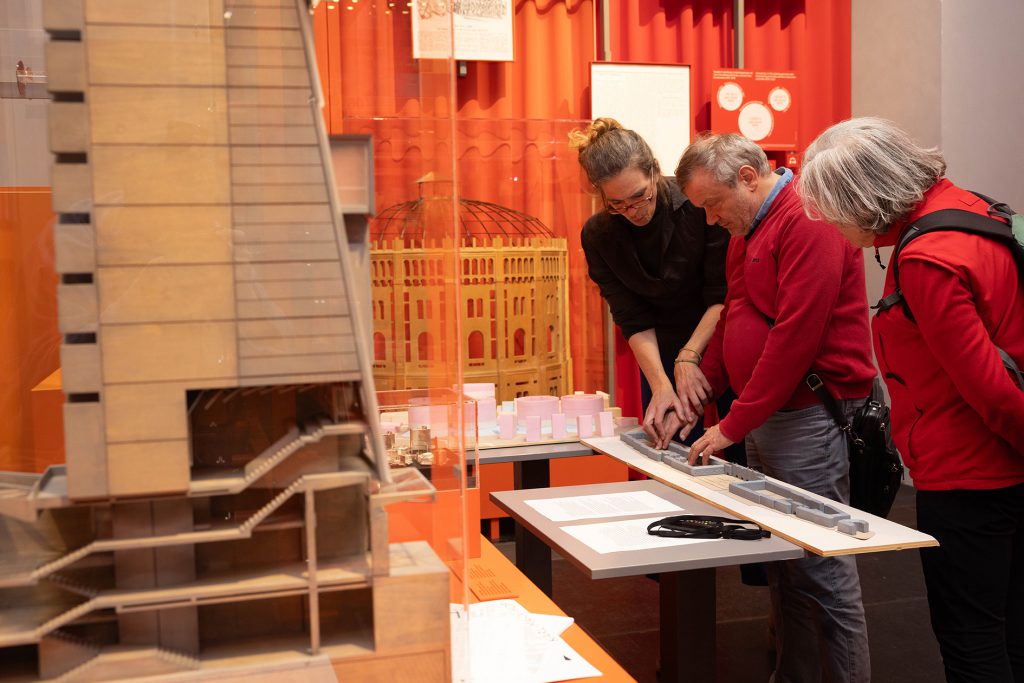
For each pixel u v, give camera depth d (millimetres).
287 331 547
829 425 2062
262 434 554
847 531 1549
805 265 1935
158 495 539
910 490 4621
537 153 3354
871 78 4836
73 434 526
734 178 2061
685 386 2412
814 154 1693
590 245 2785
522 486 2658
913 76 4562
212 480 544
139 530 542
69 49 510
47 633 531
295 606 567
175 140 522
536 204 3369
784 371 1961
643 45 4551
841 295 2043
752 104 4543
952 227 1562
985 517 1635
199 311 533
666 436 2344
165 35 517
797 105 4641
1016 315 1575
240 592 551
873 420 2010
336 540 569
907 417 1714
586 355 3340
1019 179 4609
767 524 1641
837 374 2049
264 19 525
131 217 522
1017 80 4562
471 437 1246
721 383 2432
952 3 4398
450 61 657
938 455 1650
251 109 530
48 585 532
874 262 4910
